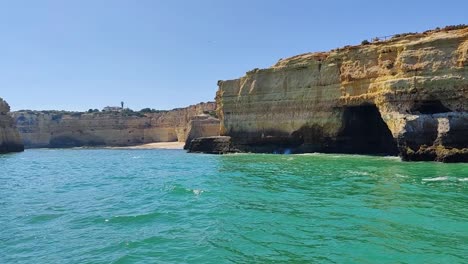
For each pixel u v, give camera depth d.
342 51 45.06
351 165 30.81
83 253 9.91
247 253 9.57
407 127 33.66
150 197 18.59
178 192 19.44
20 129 132.62
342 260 8.88
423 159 32.59
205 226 12.36
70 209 16.05
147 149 106.94
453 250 9.42
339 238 10.57
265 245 10.15
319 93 47.41
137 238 11.16
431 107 35.53
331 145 47.34
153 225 12.74
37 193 21.25
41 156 72.75
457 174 23.42
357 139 46.22
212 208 15.12
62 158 65.25
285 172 27.09
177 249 10.05
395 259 8.87
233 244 10.33
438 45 35.22
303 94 49.34
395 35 41.34
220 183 22.41
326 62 46.78
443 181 20.47
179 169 34.75
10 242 11.03
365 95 41.25
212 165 36.75
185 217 13.73
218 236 11.13
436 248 9.59
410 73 36.03
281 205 15.21
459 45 34.22
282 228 11.75
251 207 15.02
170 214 14.28
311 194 17.53
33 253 10.00
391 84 36.66
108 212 15.16
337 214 13.33
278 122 52.31
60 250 10.21
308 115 48.56
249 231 11.54
